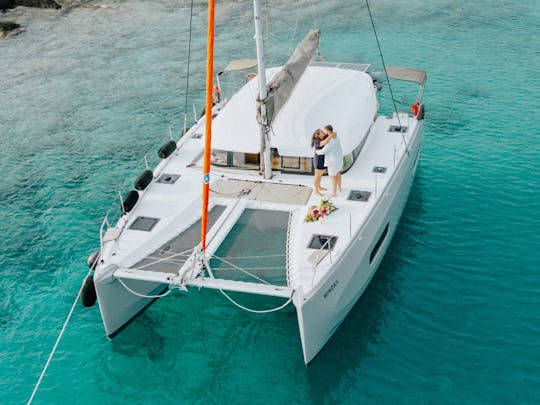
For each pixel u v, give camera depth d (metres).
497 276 13.48
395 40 27.39
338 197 12.90
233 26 30.22
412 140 15.21
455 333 12.09
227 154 14.07
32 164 19.33
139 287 12.30
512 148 18.56
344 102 14.78
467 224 15.26
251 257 11.54
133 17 32.44
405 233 15.04
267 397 11.02
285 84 13.34
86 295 12.13
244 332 12.53
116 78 25.44
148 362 11.95
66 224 16.31
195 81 24.84
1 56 28.05
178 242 12.11
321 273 10.84
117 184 18.11
